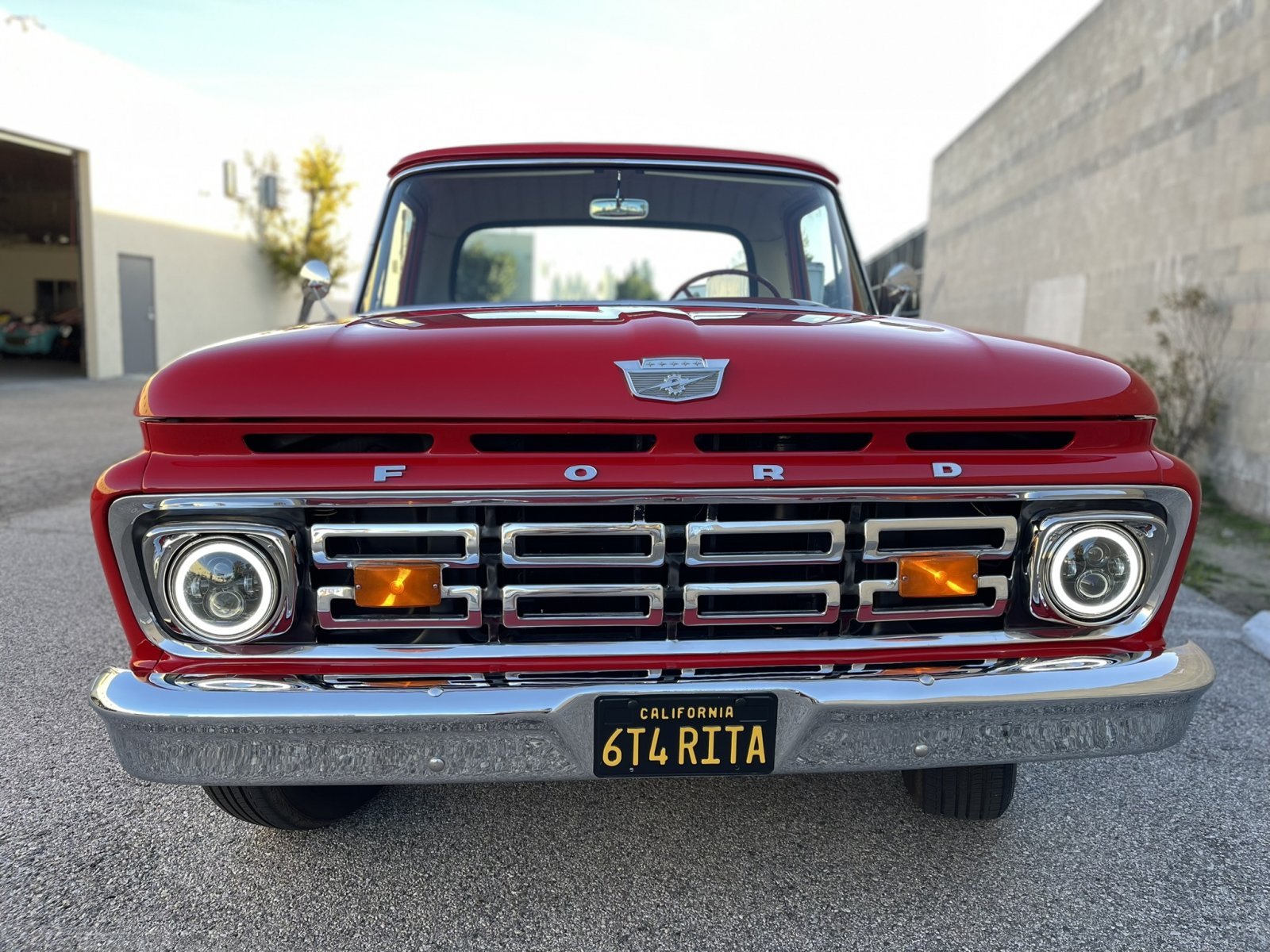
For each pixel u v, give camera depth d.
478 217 3.20
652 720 1.79
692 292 3.20
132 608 1.77
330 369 1.79
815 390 1.81
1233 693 3.46
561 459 1.77
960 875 2.28
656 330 1.93
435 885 2.21
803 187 3.15
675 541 1.82
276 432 1.74
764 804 2.60
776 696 1.80
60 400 12.77
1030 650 1.90
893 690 1.81
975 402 1.83
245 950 1.98
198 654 1.78
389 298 3.02
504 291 3.30
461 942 2.02
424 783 1.80
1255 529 6.14
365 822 2.49
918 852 2.38
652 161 3.08
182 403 1.74
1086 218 9.66
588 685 1.79
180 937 2.02
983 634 1.90
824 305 2.76
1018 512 1.87
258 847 2.36
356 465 1.75
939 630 1.91
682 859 2.33
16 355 19.84
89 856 2.32
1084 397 1.87
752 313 2.31
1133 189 8.52
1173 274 7.75
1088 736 1.87
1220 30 7.03
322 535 1.74
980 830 2.49
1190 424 7.17
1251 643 3.96
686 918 2.11
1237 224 6.80
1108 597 1.88
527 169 3.06
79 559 5.00
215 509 1.72
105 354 16.38
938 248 16.91
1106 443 1.89
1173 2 7.77
